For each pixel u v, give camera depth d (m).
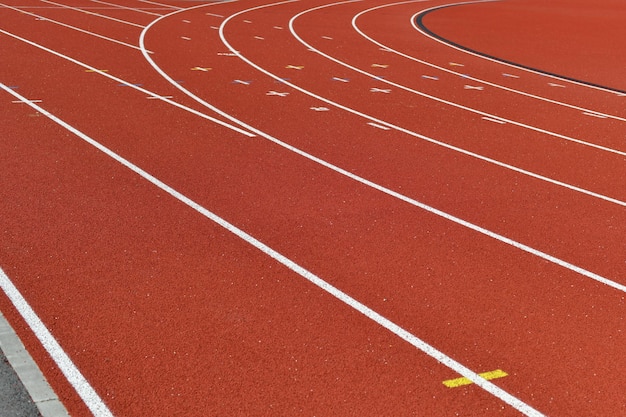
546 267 7.36
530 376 5.41
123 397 4.84
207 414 4.72
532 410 5.00
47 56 16.09
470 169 10.42
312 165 10.02
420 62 18.86
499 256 7.54
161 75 15.07
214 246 7.29
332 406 4.89
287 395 4.98
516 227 8.37
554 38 24.33
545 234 8.23
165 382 5.04
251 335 5.71
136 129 11.16
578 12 31.84
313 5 30.11
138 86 13.97
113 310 5.96
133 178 9.06
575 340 5.97
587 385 5.35
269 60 17.55
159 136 10.89
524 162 11.01
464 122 13.16
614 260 7.66
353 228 7.96
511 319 6.25
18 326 5.62
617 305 6.65
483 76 17.64
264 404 4.87
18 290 6.17
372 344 5.70
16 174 8.89
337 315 6.11
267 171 9.64
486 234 8.09
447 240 7.84
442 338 5.86
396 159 10.59
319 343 5.67
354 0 33.12
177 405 4.80
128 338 5.56
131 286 6.38
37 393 4.79
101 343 5.47
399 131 12.17
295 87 14.89
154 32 20.42
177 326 5.78
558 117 14.16
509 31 25.50
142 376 5.09
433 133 12.23
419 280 6.86
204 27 22.08
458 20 27.94
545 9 32.59
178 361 5.30
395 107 13.85
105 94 13.18
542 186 9.95
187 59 16.92
